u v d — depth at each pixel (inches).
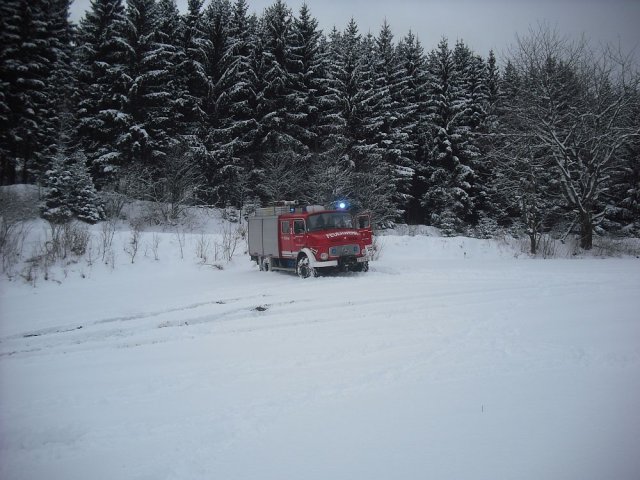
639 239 1160.8
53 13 1309.1
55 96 1300.4
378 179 1216.8
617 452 157.8
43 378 257.8
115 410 207.9
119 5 1291.8
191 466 158.6
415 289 494.6
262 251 729.6
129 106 1218.6
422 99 1630.2
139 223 1093.8
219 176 1321.4
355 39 1627.7
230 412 200.5
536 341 289.0
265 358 276.7
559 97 1075.3
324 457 160.6
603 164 977.5
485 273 611.5
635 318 341.1
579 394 206.8
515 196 1112.8
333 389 222.5
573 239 1079.0
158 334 353.4
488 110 1579.7
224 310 426.3
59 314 435.2
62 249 674.2
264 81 1336.1
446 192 1507.1
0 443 180.5
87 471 158.7
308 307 421.1
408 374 239.5
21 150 1291.8
